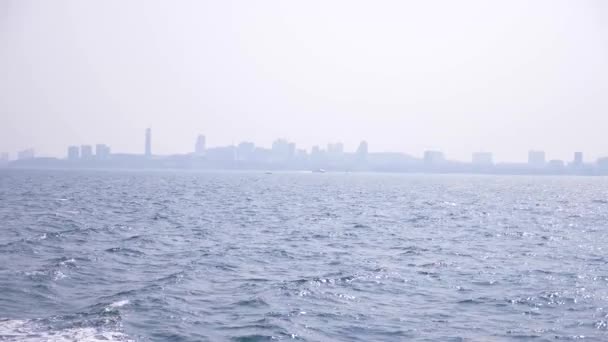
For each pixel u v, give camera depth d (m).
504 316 21.86
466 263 33.44
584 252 38.53
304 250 37.88
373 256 35.75
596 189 166.62
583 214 72.25
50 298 22.89
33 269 28.09
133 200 85.69
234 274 29.00
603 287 26.92
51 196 91.50
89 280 26.44
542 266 32.72
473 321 21.12
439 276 29.33
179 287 25.41
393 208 79.19
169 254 34.69
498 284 27.56
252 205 80.19
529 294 25.42
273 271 30.09
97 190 114.38
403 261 33.91
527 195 124.12
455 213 71.50
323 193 120.00
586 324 20.78
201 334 19.09
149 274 28.41
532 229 53.34
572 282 28.11
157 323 20.00
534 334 19.58
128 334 18.66
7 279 25.62
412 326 20.47
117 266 30.11
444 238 45.59
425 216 66.19
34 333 18.33
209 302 23.12
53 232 42.47
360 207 80.12
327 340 18.84
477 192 137.00
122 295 23.47
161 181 182.25
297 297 24.27
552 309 22.89
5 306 21.44
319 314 21.77
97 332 18.62
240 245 39.41
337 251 37.75
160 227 49.44
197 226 51.06
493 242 43.44
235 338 18.78
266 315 21.38
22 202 76.62
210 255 34.31
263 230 49.19
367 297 24.66
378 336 19.31
